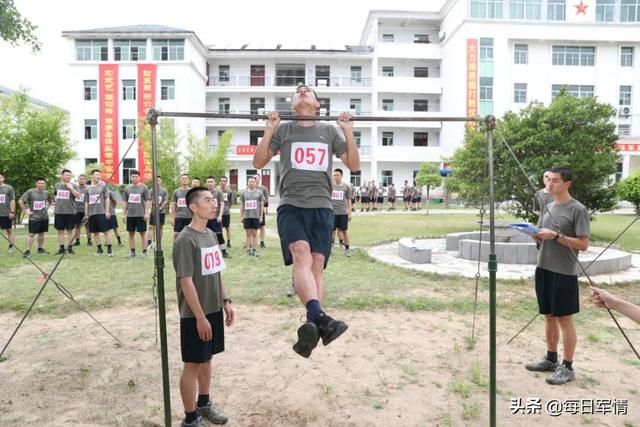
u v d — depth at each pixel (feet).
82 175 35.73
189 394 10.35
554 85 110.01
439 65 120.26
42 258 32.30
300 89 11.44
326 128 11.38
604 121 45.14
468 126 49.73
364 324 18.12
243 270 28.09
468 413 11.25
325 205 11.03
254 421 10.99
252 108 118.83
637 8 108.27
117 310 20.12
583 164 43.11
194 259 10.29
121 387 12.71
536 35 107.55
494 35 107.34
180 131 92.79
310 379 13.20
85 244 39.60
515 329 17.83
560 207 13.12
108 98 104.47
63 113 57.47
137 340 16.38
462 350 15.49
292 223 10.66
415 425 10.80
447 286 24.38
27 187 54.70
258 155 10.91
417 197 92.99
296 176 10.99
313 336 8.86
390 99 119.44
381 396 12.20
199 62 112.68
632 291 23.88
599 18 108.68
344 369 13.91
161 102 105.29
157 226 9.86
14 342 16.12
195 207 10.43
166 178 80.89
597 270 27.17
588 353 15.44
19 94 55.47
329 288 23.36
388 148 117.08
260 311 19.84
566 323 13.07
